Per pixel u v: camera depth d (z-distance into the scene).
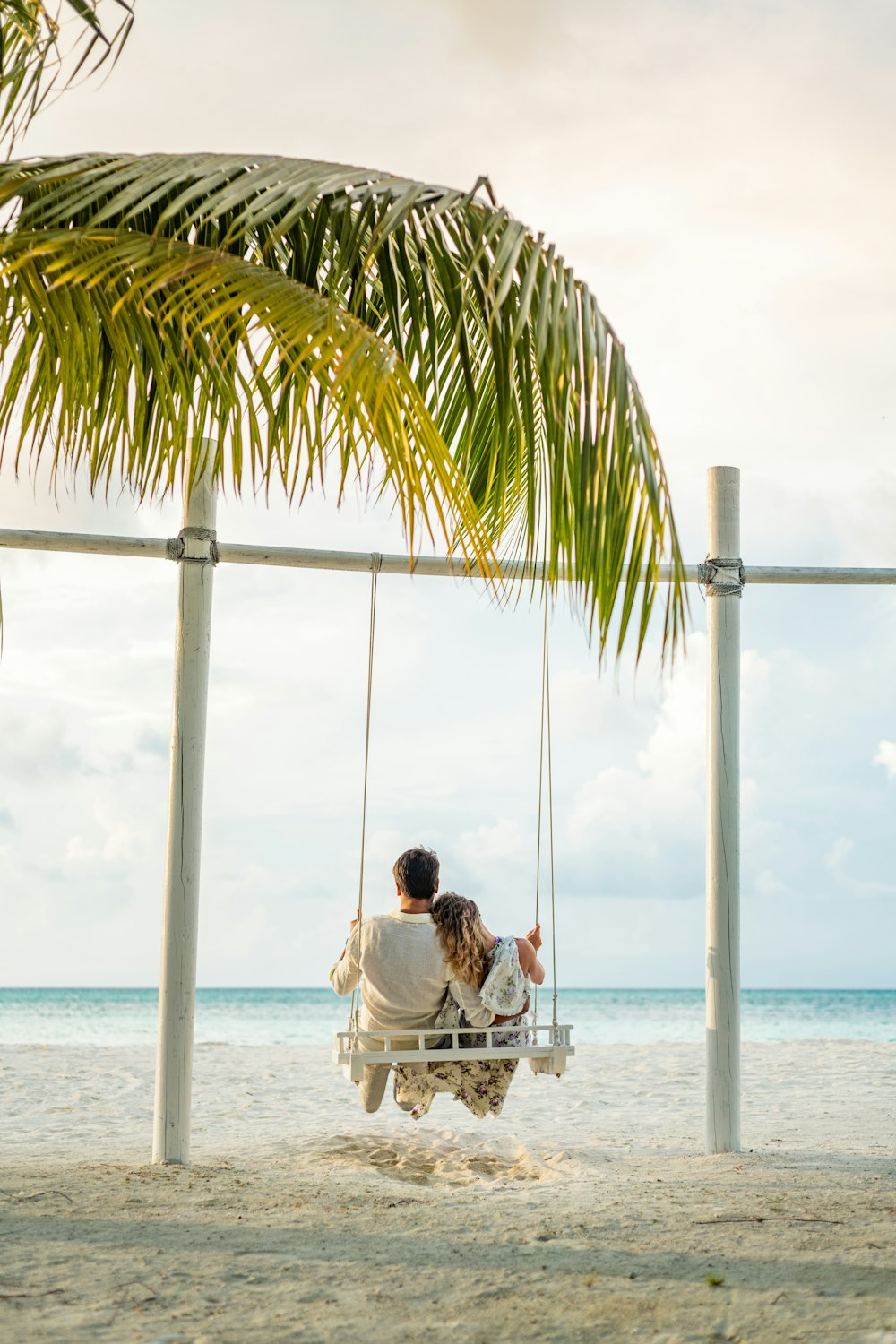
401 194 2.75
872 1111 7.59
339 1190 4.18
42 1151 6.19
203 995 40.84
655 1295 2.80
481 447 3.93
